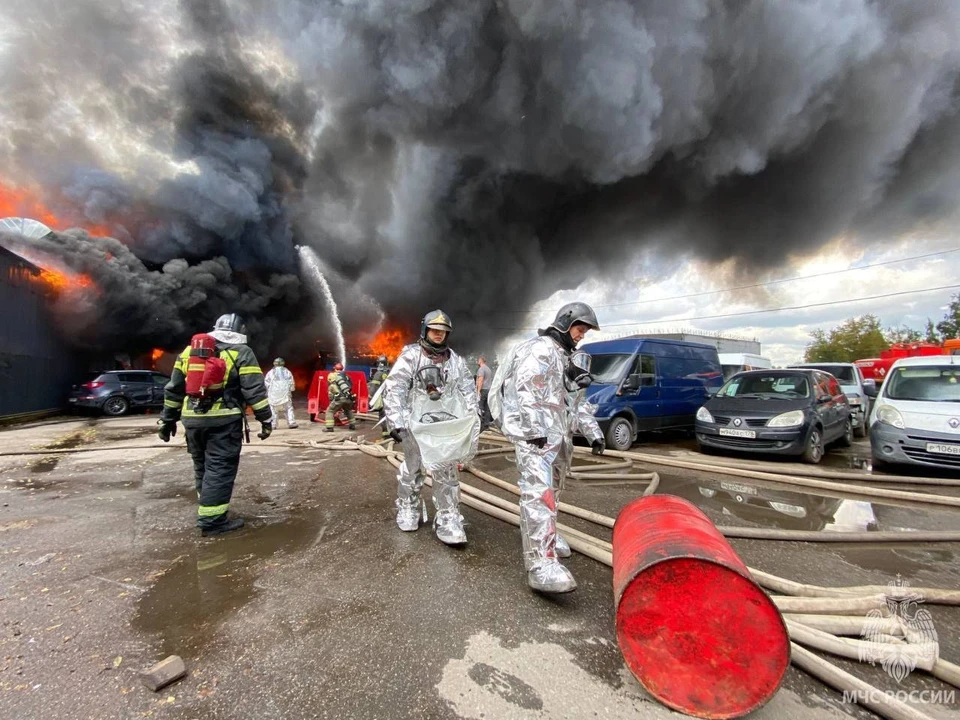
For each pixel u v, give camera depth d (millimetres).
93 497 4656
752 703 1614
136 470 5945
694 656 1688
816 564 3082
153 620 2342
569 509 4000
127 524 3824
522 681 1863
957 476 5633
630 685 1845
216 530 3574
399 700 1755
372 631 2223
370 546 3307
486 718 1661
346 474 5680
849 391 10141
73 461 6562
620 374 7605
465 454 3238
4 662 1993
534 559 2525
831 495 4805
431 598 2543
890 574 2938
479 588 2660
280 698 1768
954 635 2199
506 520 3795
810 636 2031
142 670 1937
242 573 2879
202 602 2521
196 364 3424
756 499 4652
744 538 3545
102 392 14234
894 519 4031
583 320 2732
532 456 2615
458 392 3398
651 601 1731
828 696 1781
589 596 2580
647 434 9867
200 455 3807
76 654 2053
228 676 1899
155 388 15430
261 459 6676
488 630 2230
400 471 3686
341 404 9539
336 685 1838
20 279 13570
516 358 2771
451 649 2078
